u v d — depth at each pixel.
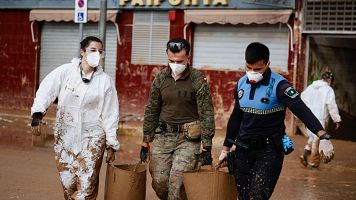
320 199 8.33
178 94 5.84
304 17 15.43
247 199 5.47
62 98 5.95
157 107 6.02
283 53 15.89
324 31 15.20
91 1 18.50
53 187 8.36
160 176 6.00
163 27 17.69
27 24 20.12
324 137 4.95
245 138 5.38
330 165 11.27
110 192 5.71
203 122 5.78
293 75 15.66
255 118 5.31
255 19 15.89
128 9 18.11
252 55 5.16
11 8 20.19
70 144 5.97
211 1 16.62
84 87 5.90
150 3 17.64
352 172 10.88
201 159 5.80
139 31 18.08
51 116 17.47
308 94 11.36
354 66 17.86
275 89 5.24
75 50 19.48
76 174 5.98
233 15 16.19
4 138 13.88
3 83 20.66
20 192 7.96
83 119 5.95
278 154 5.34
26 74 20.28
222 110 16.80
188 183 5.36
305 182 9.66
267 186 5.23
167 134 5.95
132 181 5.61
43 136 14.24
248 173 5.46
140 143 14.10
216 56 16.88
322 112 11.23
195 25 17.12
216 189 5.30
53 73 5.97
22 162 10.48
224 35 16.75
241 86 5.46
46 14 19.36
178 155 5.87
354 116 18.05
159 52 17.84
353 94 17.97
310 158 11.08
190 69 5.88
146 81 18.06
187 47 5.71
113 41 18.59
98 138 6.00
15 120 17.98
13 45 20.45
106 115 5.97
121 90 18.44
